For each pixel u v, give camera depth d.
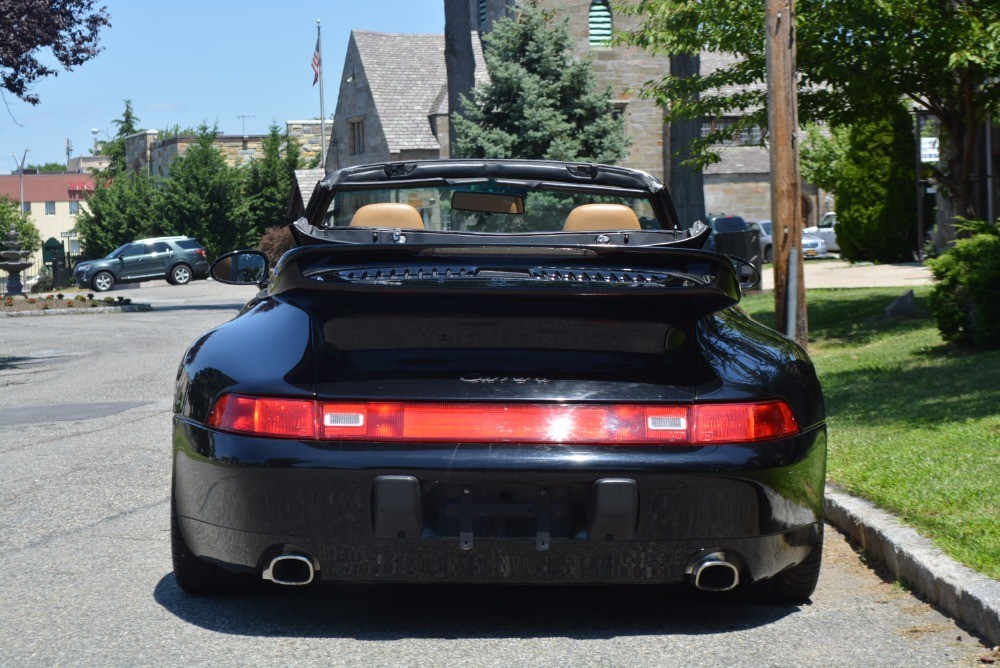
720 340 3.71
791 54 8.95
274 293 3.65
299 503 3.43
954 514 4.64
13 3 15.60
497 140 21.47
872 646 3.61
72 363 13.95
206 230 54.09
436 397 3.40
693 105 12.83
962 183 12.69
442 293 3.37
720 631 3.77
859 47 11.66
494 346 3.51
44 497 5.96
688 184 19.62
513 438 3.38
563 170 5.35
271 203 55.31
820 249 36.50
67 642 3.68
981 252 9.52
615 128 22.05
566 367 3.47
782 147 9.00
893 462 5.67
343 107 46.41
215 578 4.09
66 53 16.38
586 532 3.39
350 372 3.47
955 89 12.61
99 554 4.80
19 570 4.55
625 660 3.50
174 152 62.03
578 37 30.41
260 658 3.52
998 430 6.20
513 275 3.89
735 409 3.46
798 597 4.02
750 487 3.44
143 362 13.75
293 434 3.44
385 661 3.48
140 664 3.48
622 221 5.23
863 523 4.73
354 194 5.45
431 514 3.42
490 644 3.64
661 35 12.52
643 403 3.43
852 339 12.05
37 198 115.19
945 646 3.59
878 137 25.38
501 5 32.88
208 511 3.61
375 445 3.40
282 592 4.22
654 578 3.47
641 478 3.38
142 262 40.41
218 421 3.54
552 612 3.97
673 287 3.40
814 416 3.66
